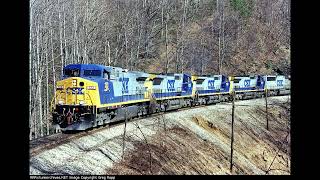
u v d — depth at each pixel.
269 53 82.00
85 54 50.19
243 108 52.53
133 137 27.89
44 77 47.47
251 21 88.06
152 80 37.69
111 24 66.62
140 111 34.84
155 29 74.25
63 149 20.97
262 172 36.44
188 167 28.67
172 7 79.94
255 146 42.84
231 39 81.44
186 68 69.75
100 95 26.22
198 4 86.94
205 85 51.12
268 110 55.50
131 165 23.39
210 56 75.44
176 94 43.25
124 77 30.83
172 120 37.16
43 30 45.53
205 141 36.50
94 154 21.98
